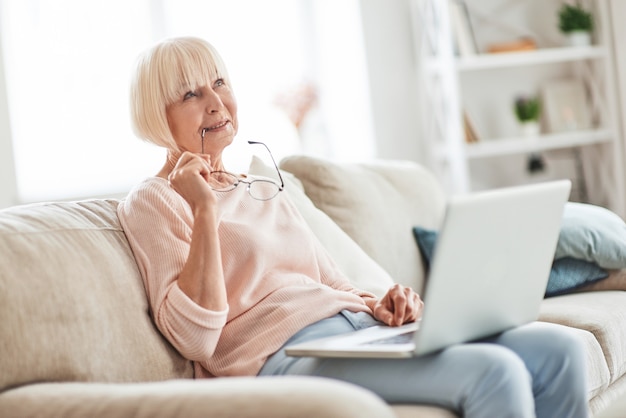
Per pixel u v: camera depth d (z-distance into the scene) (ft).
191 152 7.25
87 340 5.78
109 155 15.02
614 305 8.87
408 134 18.29
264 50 17.22
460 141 17.04
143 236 6.60
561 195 6.43
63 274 5.85
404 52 18.20
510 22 18.56
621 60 17.74
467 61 17.08
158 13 15.62
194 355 6.34
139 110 7.19
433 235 10.39
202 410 4.56
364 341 6.00
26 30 14.52
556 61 18.78
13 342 5.42
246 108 17.01
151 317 6.46
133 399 4.82
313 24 17.60
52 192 14.03
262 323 6.68
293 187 9.21
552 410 6.10
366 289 8.68
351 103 17.85
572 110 18.43
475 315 5.98
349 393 4.42
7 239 5.78
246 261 6.88
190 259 6.32
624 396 8.51
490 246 5.83
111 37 15.17
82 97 14.89
